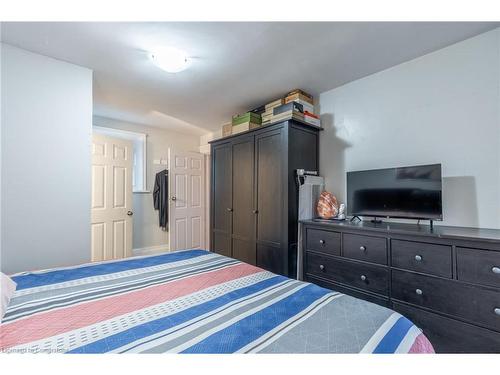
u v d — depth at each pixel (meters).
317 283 2.08
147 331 0.76
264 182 2.55
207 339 0.72
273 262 2.42
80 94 2.08
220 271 1.36
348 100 2.42
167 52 1.83
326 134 2.61
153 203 4.11
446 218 1.81
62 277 1.24
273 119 2.49
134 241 3.89
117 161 3.29
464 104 1.75
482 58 1.67
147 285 1.15
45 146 1.91
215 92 2.64
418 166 1.75
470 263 1.31
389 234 1.64
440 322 1.41
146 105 3.05
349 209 2.14
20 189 1.80
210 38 1.72
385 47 1.83
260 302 0.97
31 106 1.86
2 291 0.94
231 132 3.06
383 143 2.17
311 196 2.42
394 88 2.10
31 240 1.84
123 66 2.10
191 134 4.54
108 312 0.89
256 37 1.71
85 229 2.07
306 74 2.25
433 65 1.89
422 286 1.48
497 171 1.62
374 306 0.93
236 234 2.90
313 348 0.68
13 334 0.74
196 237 4.23
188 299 1.00
